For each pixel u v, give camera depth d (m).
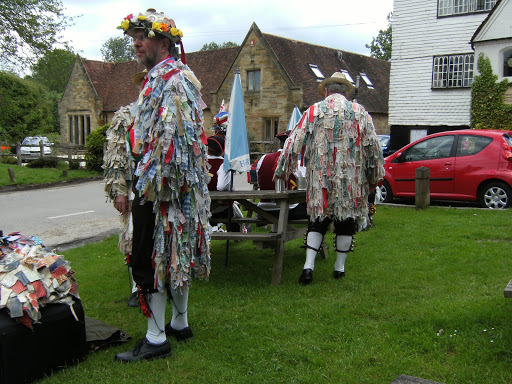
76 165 23.50
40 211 11.59
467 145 9.94
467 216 8.21
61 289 3.05
